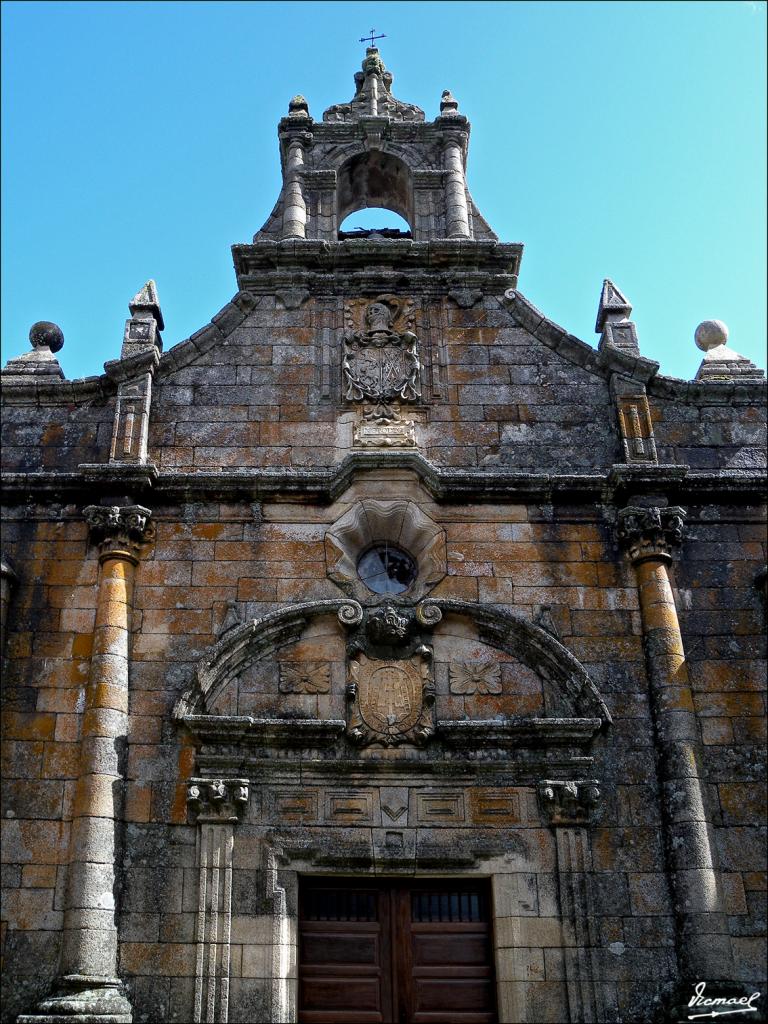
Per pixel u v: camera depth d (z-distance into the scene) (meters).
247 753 15.02
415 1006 14.19
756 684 15.76
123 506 16.41
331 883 14.77
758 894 14.45
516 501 16.97
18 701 15.30
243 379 17.91
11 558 16.31
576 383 18.05
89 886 13.90
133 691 15.42
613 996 13.86
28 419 17.62
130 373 17.69
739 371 18.52
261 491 16.80
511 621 15.91
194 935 13.99
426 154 20.55
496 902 14.47
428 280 18.77
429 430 17.56
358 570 16.80
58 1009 13.02
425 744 15.22
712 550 16.72
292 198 19.69
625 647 15.95
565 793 14.70
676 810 14.66
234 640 15.56
